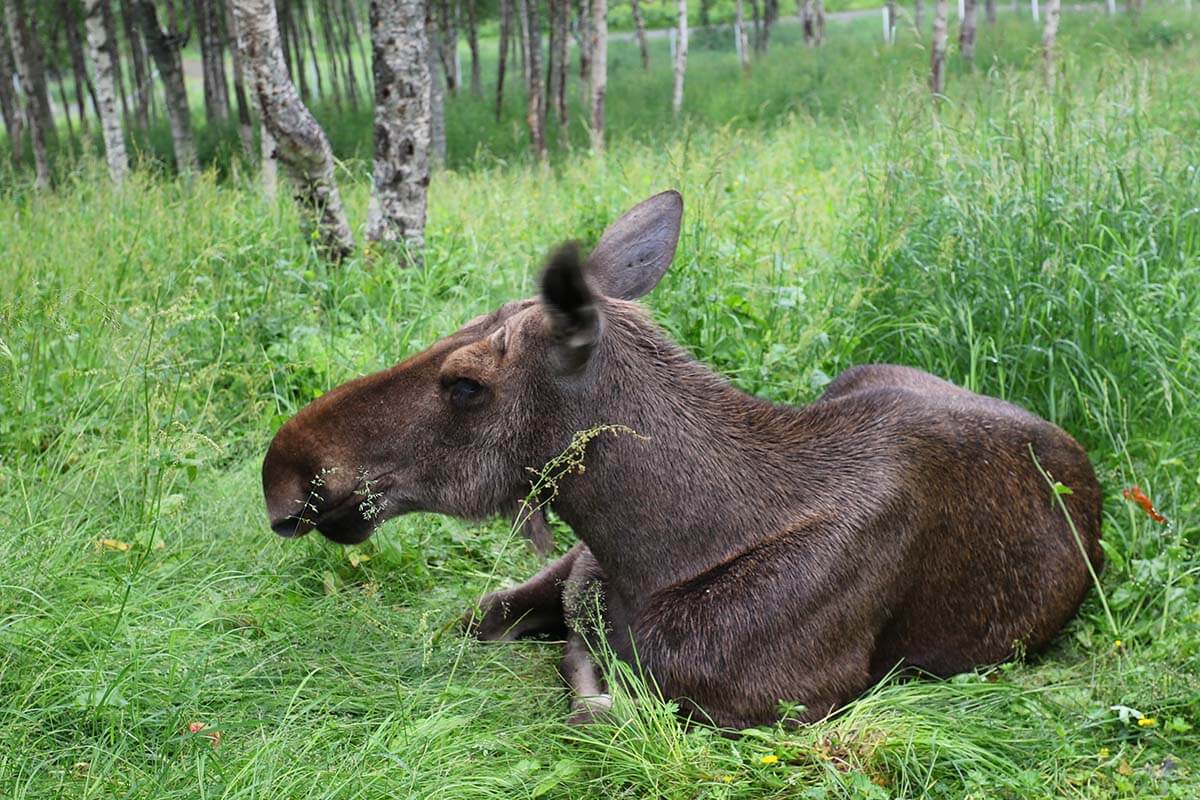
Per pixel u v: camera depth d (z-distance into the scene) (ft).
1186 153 26.32
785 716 13.25
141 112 102.01
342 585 16.53
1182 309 20.18
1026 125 25.31
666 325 21.63
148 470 17.16
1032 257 21.26
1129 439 19.31
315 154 27.73
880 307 22.30
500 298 25.26
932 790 12.71
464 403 13.64
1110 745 13.57
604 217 28.91
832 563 13.53
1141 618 15.85
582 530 14.12
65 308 21.48
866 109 62.54
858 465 14.15
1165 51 68.03
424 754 12.41
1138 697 13.94
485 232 30.58
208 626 14.97
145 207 30.22
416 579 17.01
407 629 15.84
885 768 12.79
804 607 13.38
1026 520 15.12
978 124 26.91
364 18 136.77
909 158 25.30
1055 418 19.88
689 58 125.90
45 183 52.54
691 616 13.43
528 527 14.19
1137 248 21.13
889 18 101.50
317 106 97.35
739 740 13.34
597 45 67.41
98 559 15.72
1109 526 17.16
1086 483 16.16
